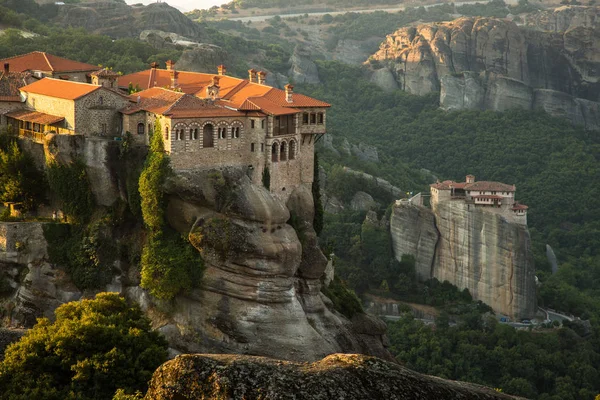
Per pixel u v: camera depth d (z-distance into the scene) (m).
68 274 112.44
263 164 112.25
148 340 90.38
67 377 85.00
